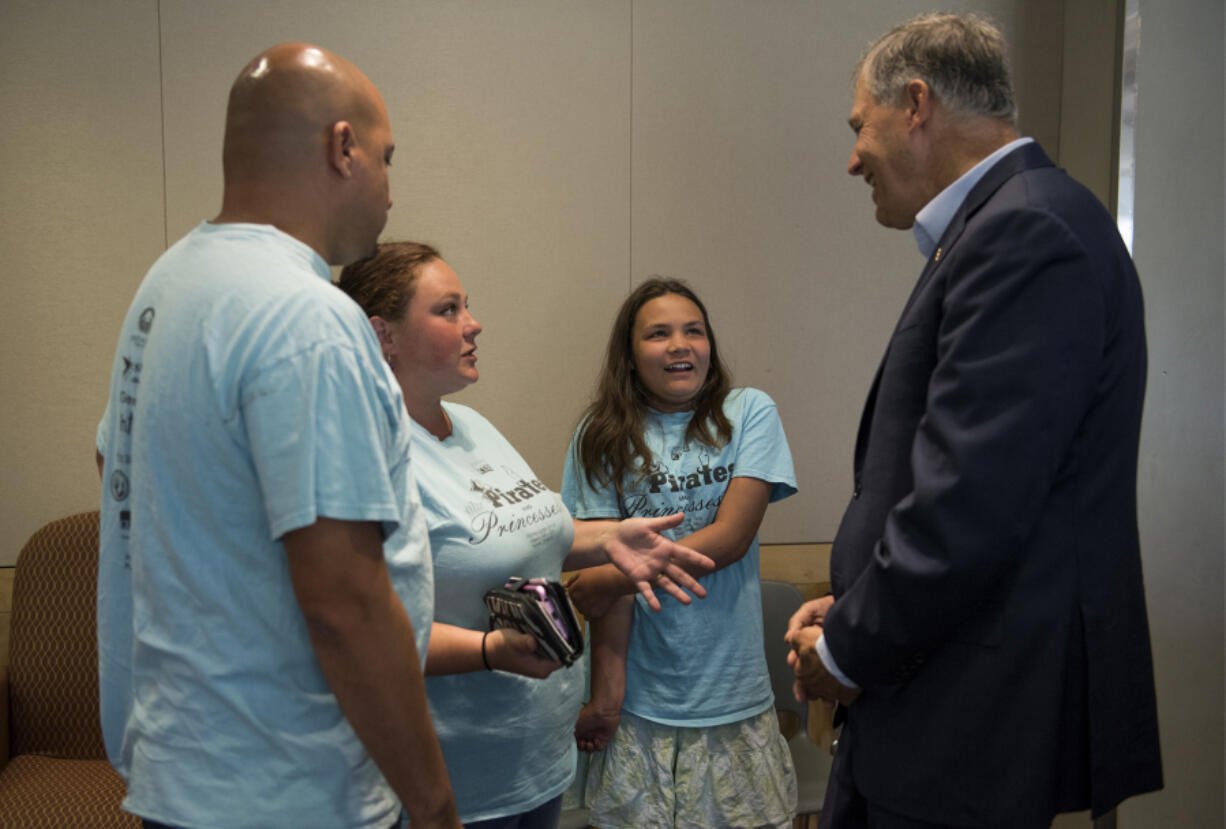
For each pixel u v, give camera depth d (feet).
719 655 6.45
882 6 9.11
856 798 4.50
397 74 8.25
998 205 3.89
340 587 3.15
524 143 8.52
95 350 7.97
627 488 6.70
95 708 7.25
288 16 8.05
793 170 9.05
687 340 6.70
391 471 3.51
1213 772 7.57
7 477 7.89
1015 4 9.20
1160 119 7.51
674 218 8.84
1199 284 7.44
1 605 7.89
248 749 3.25
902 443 4.25
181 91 7.94
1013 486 3.58
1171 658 7.52
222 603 3.24
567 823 6.65
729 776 6.47
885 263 9.32
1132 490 4.06
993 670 3.85
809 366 9.22
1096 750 3.87
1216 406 7.51
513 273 8.58
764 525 9.20
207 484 3.23
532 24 8.46
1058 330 3.63
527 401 8.69
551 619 4.51
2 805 6.31
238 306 3.23
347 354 3.24
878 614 3.86
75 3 7.72
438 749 3.48
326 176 3.55
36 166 7.77
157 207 7.98
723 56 8.83
